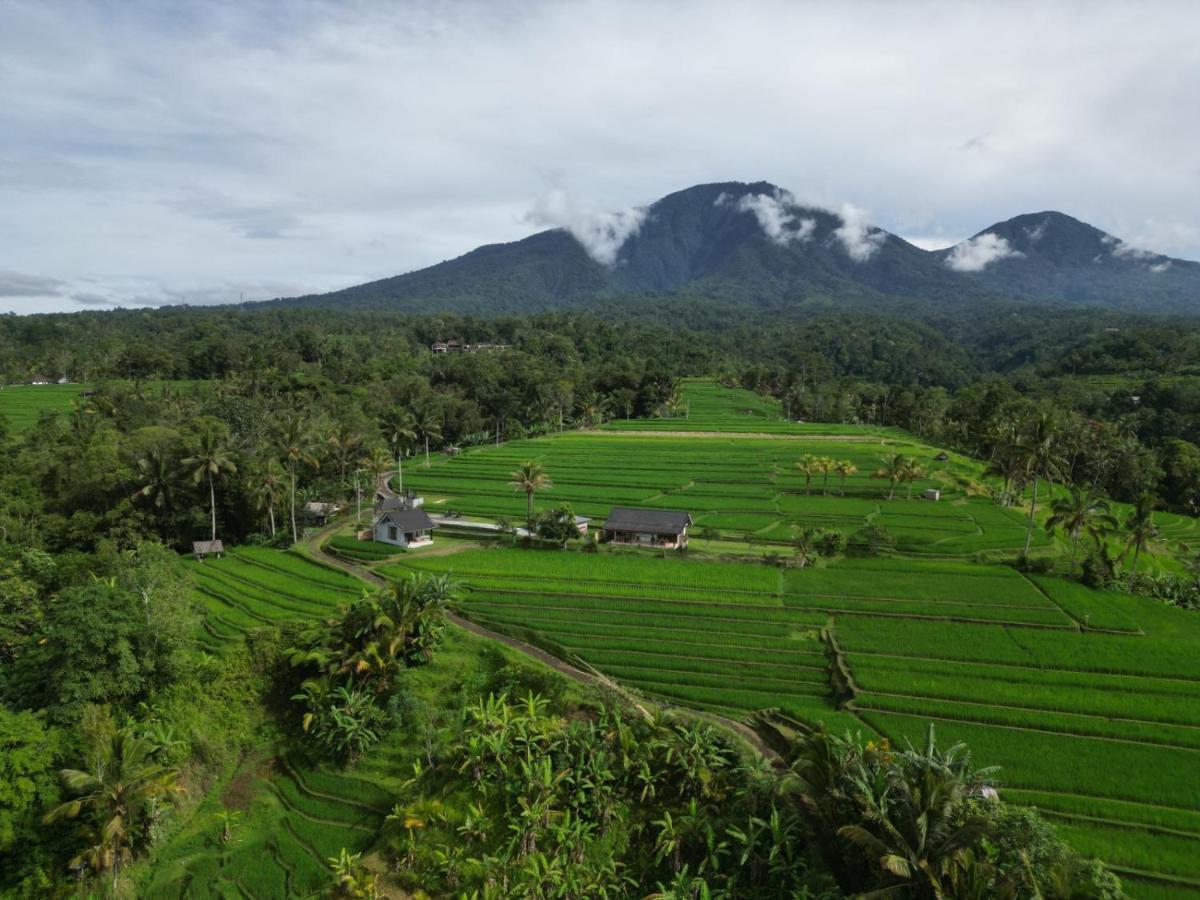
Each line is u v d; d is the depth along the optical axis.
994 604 70.88
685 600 73.38
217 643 65.56
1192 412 170.00
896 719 51.03
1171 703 52.06
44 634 54.56
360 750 54.72
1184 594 73.88
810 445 170.00
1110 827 40.78
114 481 93.88
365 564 89.38
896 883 34.28
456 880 44.44
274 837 49.47
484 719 51.44
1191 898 35.59
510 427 195.25
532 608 72.12
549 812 46.09
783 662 61.00
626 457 156.38
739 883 40.50
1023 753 46.78
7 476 94.81
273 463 101.56
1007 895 30.38
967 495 119.81
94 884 45.75
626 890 42.41
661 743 46.91
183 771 53.38
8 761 44.75
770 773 44.56
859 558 87.31
